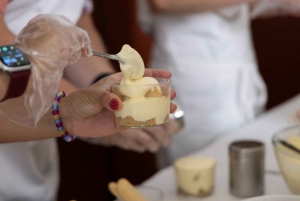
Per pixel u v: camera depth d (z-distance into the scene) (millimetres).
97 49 1754
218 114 2119
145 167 2920
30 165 1601
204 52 2109
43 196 1632
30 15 1542
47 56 1189
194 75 2115
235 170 1501
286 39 3072
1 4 1395
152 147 1582
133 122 1276
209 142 2145
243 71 2139
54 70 1200
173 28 2129
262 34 3135
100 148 2617
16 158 1576
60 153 2299
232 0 2027
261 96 2250
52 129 1359
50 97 1219
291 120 1631
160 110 1278
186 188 1514
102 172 2670
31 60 1184
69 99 1324
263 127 1924
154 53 2273
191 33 2105
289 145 1471
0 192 1562
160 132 1562
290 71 3115
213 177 1527
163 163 2281
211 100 2117
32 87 1192
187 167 1507
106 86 1340
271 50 3141
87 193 2561
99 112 1341
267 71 3191
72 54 1221
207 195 1520
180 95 2158
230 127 2119
